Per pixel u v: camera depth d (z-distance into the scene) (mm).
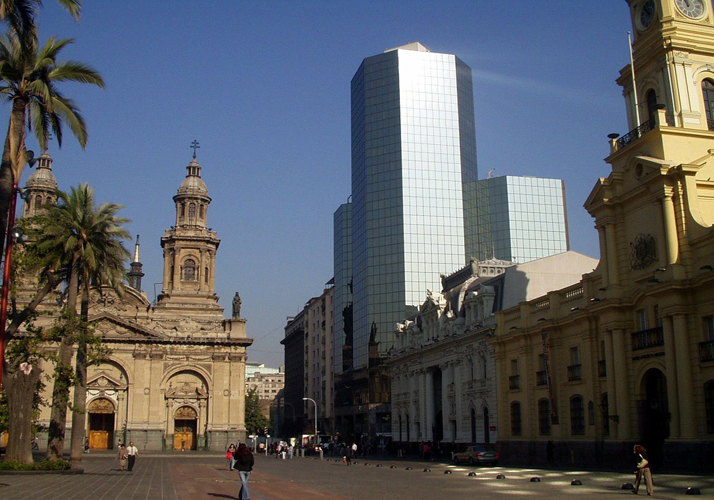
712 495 27109
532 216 149250
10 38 34750
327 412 158125
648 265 43062
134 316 102375
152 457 81875
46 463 42156
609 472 41156
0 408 51219
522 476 41062
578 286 51312
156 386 99938
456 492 31203
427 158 138000
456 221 136125
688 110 44250
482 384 67500
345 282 154500
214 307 108625
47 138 37594
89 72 38906
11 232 31828
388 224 134875
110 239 57719
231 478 43594
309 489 34312
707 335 38250
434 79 142500
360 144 143750
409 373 90750
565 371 52094
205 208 114438
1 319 30094
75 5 31844
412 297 130750
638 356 43219
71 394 96438
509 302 67125
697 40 45188
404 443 91812
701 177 42000
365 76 143875
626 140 46625
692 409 38062
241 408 102500
